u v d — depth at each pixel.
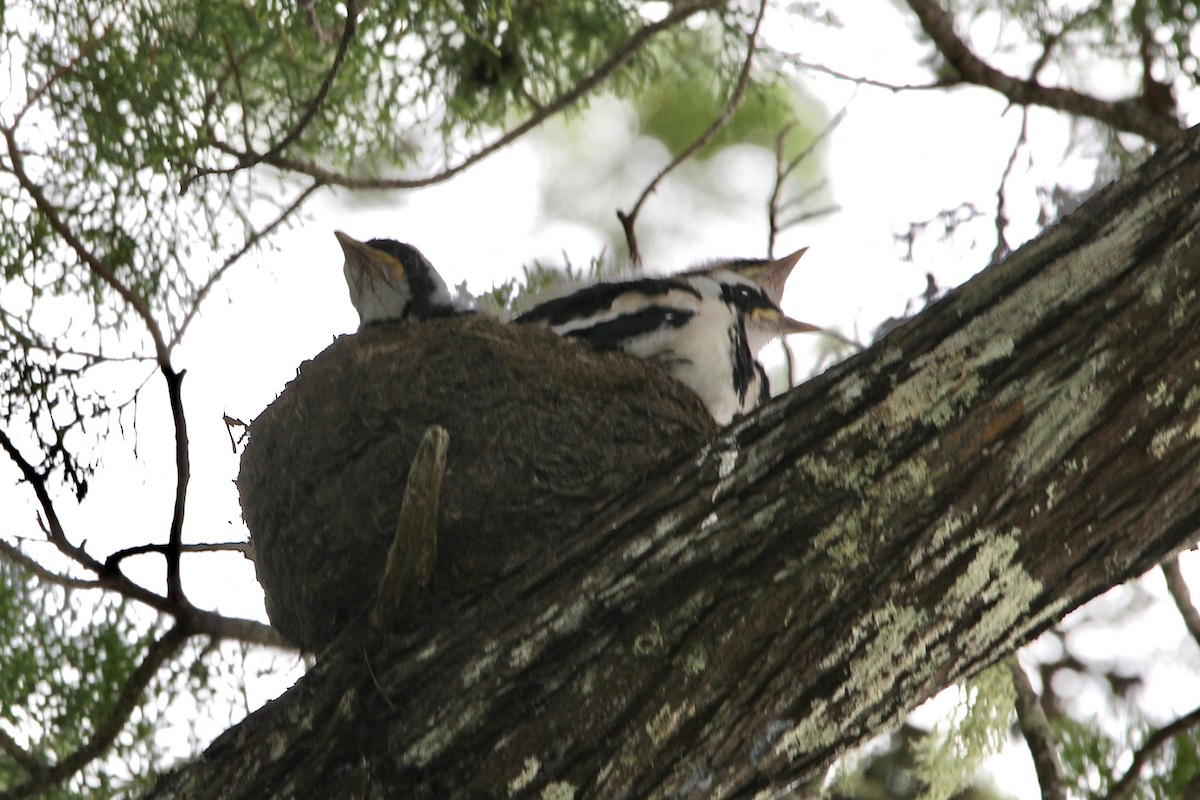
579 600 4.65
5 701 7.83
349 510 6.11
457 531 5.77
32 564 7.50
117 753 7.73
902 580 4.44
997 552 4.43
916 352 4.62
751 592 4.50
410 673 4.73
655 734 4.45
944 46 9.34
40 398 7.62
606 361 6.62
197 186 7.95
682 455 5.00
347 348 6.72
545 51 9.09
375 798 4.55
